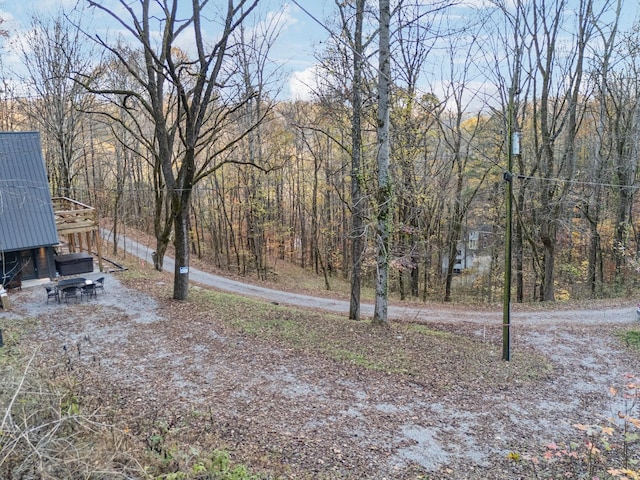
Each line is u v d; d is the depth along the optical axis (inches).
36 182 790.5
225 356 480.1
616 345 610.5
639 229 1106.7
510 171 509.0
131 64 1048.8
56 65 1007.0
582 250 1368.1
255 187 1195.3
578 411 404.8
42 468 184.4
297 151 1296.8
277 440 317.7
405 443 329.4
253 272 1338.6
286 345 520.1
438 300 1146.7
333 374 447.2
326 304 938.7
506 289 522.6
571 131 936.9
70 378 363.6
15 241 740.0
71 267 862.5
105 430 259.0
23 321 581.6
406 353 519.8
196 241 1599.4
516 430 360.8
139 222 1691.7
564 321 751.1
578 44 884.0
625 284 1048.8
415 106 847.1
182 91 597.6
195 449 269.9
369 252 808.3
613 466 303.6
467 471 296.8
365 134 704.4
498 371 488.1
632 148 1015.6
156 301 689.6
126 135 1325.0
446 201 1118.4
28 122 1326.3
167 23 564.4
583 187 1034.7
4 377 266.4
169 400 370.3
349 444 321.7
